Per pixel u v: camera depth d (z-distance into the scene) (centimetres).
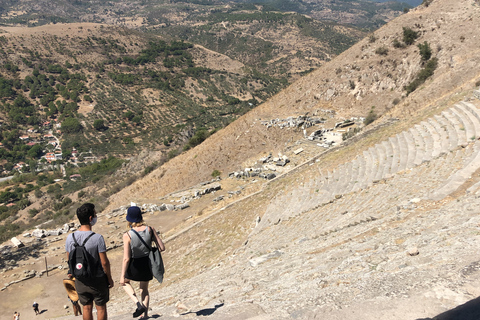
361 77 4959
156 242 574
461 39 4291
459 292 405
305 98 5350
